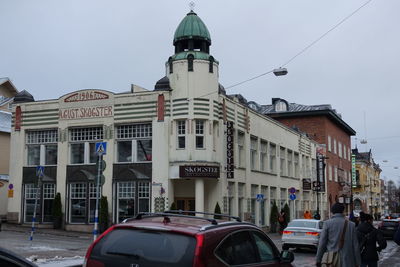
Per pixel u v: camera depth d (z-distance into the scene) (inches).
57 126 1225.4
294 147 1771.7
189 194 1131.3
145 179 1127.0
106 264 233.1
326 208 2176.4
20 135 1262.3
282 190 1635.1
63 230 1171.3
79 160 1206.9
